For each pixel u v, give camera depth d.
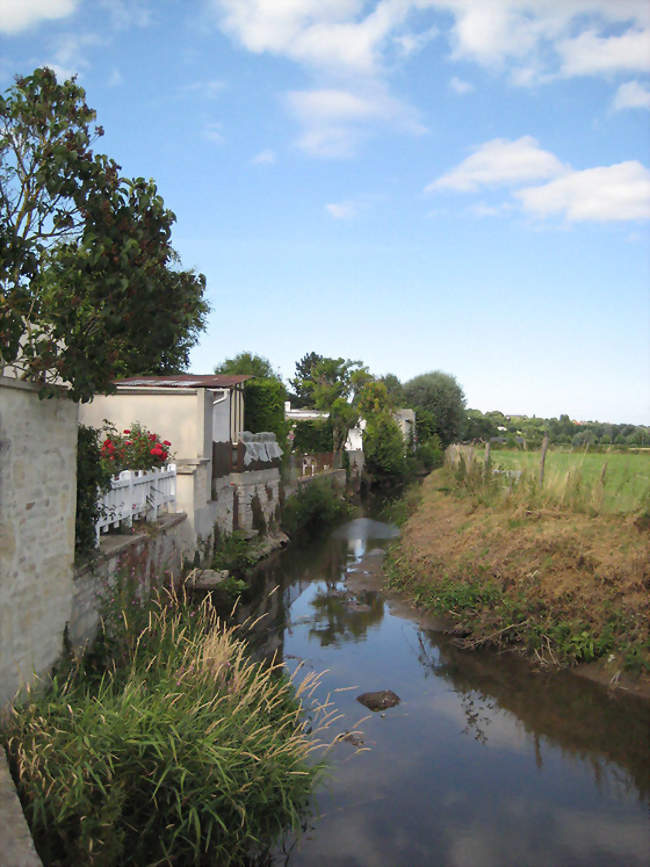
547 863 4.82
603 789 5.81
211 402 13.95
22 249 5.57
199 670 6.29
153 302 5.80
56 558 6.18
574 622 8.73
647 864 4.79
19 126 5.53
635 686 7.80
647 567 8.44
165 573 10.44
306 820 5.36
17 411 5.41
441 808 5.52
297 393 69.12
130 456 10.40
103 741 4.70
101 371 5.92
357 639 9.86
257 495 17.38
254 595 12.34
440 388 60.66
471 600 10.19
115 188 5.70
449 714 7.32
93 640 7.14
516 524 11.75
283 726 5.93
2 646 5.18
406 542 15.00
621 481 12.15
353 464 34.41
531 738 6.75
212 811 4.62
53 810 4.24
